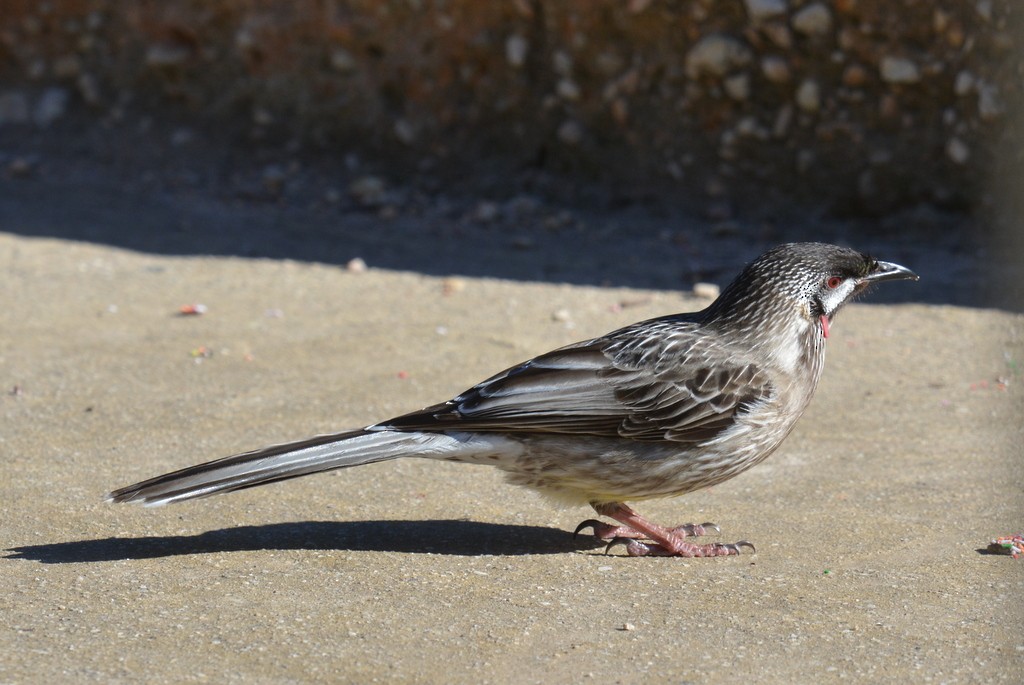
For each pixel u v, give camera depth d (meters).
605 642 5.82
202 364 10.85
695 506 7.98
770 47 15.68
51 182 18.06
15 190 17.64
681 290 13.57
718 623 6.05
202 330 11.91
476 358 11.07
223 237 15.81
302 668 5.51
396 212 17.03
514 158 17.56
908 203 15.45
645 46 16.47
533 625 6.03
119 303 12.84
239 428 9.23
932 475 8.37
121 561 6.81
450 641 5.82
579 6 16.61
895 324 12.26
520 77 17.28
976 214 14.90
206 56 19.09
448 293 13.37
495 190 17.50
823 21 15.23
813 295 7.35
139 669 5.47
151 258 14.73
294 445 6.85
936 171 15.16
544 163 17.47
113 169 18.62
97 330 11.86
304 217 16.88
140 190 17.84
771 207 16.17
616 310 12.70
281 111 18.80
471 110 17.73
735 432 7.12
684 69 16.25
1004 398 10.02
